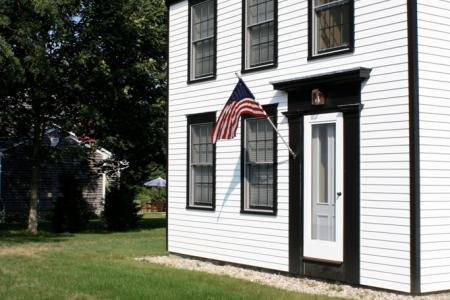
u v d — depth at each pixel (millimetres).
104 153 28875
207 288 9930
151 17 22109
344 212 10445
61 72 20312
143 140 22906
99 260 13703
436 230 9586
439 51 9812
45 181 28203
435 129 9688
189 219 14367
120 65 22047
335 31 10961
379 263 9852
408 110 9508
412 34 9523
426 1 9719
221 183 13422
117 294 9531
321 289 10156
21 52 19047
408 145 9484
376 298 9359
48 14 18406
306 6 11523
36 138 21375
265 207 12344
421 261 9391
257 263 12328
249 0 12992
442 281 9594
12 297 9359
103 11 20891
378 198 9914
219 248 13375
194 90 14422
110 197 23047
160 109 22906
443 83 9836
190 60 14570
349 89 10477
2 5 18094
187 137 14547
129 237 19938
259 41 12742
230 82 13344
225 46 13531
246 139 12828
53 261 13438
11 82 19000
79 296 9414
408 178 9477
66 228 22141
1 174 26844
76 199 22453
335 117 10695
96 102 21422
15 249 16094
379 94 9977
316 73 11195
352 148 10352
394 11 9812
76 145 24172
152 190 39719
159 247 16594
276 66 12109
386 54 9898
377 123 9977
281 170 11844
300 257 11297
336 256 10594
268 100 12242
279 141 11930
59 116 21453
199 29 14492
